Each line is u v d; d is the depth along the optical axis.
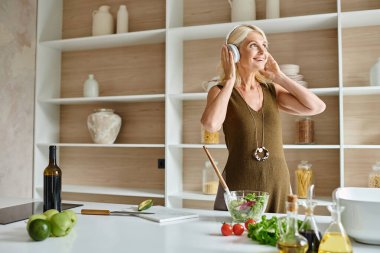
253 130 1.78
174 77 3.03
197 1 3.18
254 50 1.79
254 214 1.28
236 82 1.89
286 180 1.80
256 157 1.75
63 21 3.62
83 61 3.54
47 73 3.45
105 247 1.05
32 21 3.34
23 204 1.76
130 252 1.01
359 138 2.77
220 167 3.07
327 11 2.85
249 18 2.82
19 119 3.21
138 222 1.36
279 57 2.95
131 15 3.38
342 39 2.81
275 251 1.01
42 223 1.12
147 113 3.31
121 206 1.69
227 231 1.17
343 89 2.52
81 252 1.01
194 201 3.18
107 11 3.28
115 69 3.43
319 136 2.84
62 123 3.59
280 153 1.82
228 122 1.84
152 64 3.31
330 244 0.89
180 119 3.14
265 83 1.92
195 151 3.15
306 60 2.89
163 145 2.91
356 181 2.78
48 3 3.46
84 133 3.51
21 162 3.22
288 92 1.96
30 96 3.33
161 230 1.24
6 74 3.08
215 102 1.77
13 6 3.14
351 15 2.53
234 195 1.33
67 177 3.55
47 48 3.45
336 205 0.92
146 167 3.31
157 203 3.20
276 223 1.09
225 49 1.82
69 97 3.57
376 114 2.75
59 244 1.09
